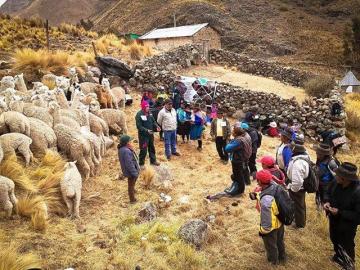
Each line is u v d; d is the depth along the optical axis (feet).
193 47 86.43
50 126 30.04
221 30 203.51
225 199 28.55
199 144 39.06
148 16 257.75
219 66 93.30
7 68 49.78
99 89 43.04
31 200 22.26
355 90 110.22
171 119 35.32
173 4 248.32
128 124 43.91
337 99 55.47
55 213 23.57
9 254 17.67
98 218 24.16
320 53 183.11
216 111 50.60
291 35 203.10
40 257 19.36
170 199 27.71
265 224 19.99
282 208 19.83
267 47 191.11
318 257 22.57
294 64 172.35
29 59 48.49
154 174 30.30
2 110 28.14
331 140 38.01
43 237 20.88
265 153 40.96
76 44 77.92
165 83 56.08
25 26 83.51
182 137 41.22
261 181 20.03
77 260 19.77
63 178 23.62
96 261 19.90
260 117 51.98
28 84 46.65
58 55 51.49
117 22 274.57
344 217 19.48
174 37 102.63
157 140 41.32
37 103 32.01
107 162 32.89
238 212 26.40
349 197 19.36
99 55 60.39
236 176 28.58
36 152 27.53
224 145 36.04
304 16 224.94
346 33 183.32
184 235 22.65
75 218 23.59
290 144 26.22
